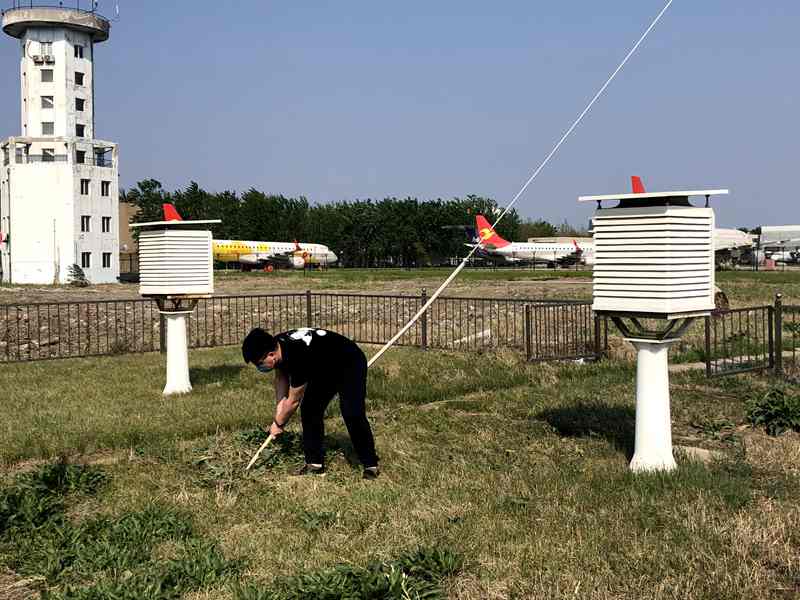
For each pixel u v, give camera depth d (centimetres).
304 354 613
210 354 1424
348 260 10862
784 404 797
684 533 467
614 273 596
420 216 10369
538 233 14312
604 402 899
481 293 3322
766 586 400
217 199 10150
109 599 399
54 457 698
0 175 6259
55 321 2116
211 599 405
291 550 467
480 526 490
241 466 647
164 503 558
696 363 1248
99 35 6309
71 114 6125
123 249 8119
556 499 541
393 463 654
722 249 7200
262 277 5850
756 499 539
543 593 395
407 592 393
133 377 1130
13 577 444
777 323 1137
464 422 820
